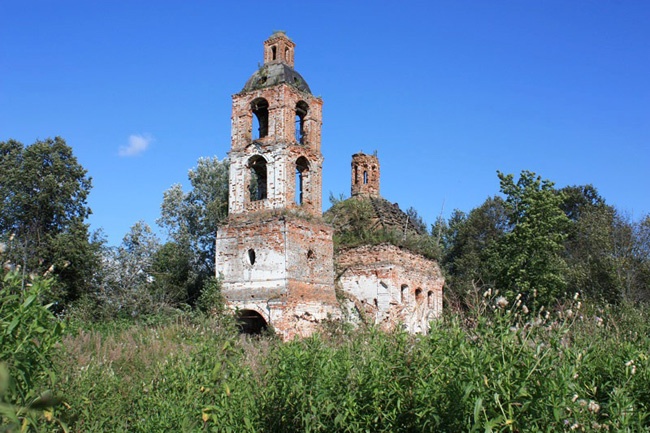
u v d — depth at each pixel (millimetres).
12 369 6707
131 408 12188
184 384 11273
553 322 9203
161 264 44188
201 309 32688
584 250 49750
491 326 7848
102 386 12383
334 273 37219
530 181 39250
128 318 34094
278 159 34000
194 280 43312
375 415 8453
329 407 8938
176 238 45750
